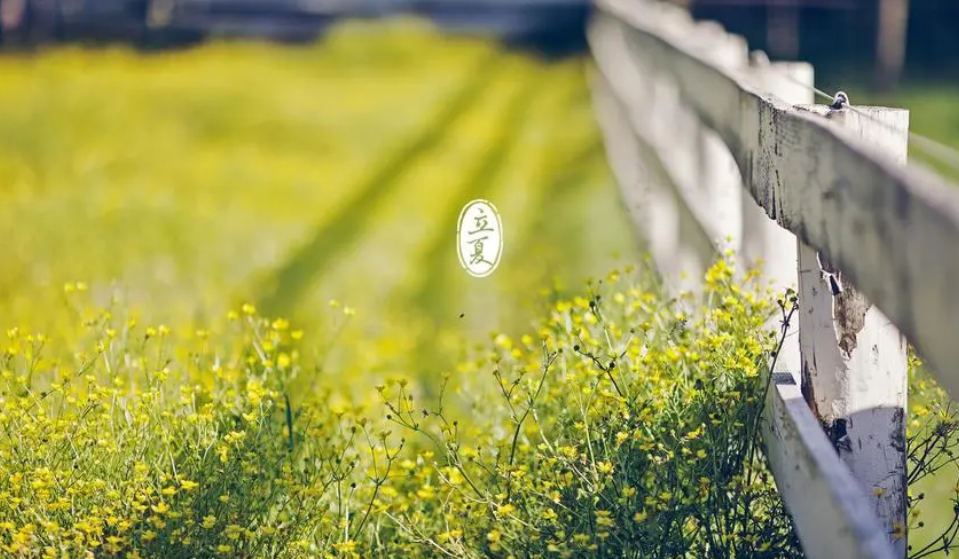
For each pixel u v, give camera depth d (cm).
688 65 780
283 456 568
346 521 519
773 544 481
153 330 604
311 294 1147
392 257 1294
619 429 512
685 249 756
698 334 554
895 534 431
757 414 483
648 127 1127
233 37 4069
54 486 512
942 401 481
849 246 354
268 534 509
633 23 1338
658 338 575
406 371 847
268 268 1270
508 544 499
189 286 1188
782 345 513
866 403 437
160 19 4053
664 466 498
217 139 2295
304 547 512
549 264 1178
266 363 605
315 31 4069
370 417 713
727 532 484
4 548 482
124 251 1366
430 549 522
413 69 3369
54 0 4062
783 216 436
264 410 575
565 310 552
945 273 290
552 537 493
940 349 295
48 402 592
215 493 518
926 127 2080
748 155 508
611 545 489
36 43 3972
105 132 2383
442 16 3978
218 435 559
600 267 1130
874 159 332
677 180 810
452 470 520
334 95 2864
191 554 493
